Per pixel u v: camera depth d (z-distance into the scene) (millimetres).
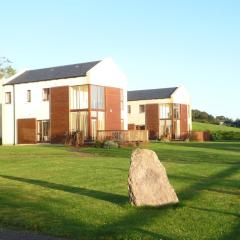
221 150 36594
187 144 48719
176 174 18391
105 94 49094
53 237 9047
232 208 11508
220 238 8805
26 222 10109
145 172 11883
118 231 9227
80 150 35938
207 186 15172
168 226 9680
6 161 25125
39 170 20359
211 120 122438
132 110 72750
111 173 18719
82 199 12883
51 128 49344
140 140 43062
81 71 48094
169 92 70750
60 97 48781
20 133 51750
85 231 9320
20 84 51969
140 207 11523
